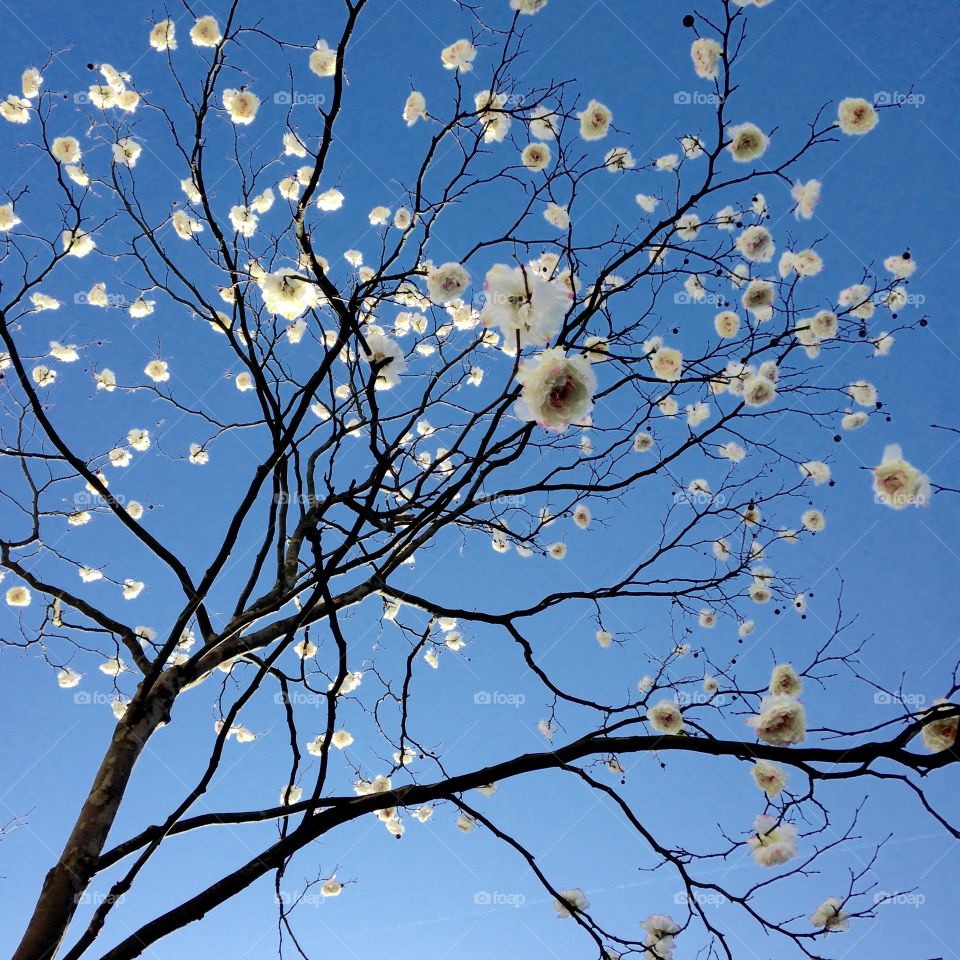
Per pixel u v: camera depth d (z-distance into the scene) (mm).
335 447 2281
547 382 1395
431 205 3217
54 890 2570
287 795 2850
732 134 3225
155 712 3107
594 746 2824
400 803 2793
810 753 2508
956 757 2342
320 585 2146
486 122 3258
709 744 2691
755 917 2568
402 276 2160
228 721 2373
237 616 3465
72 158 3980
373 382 2014
